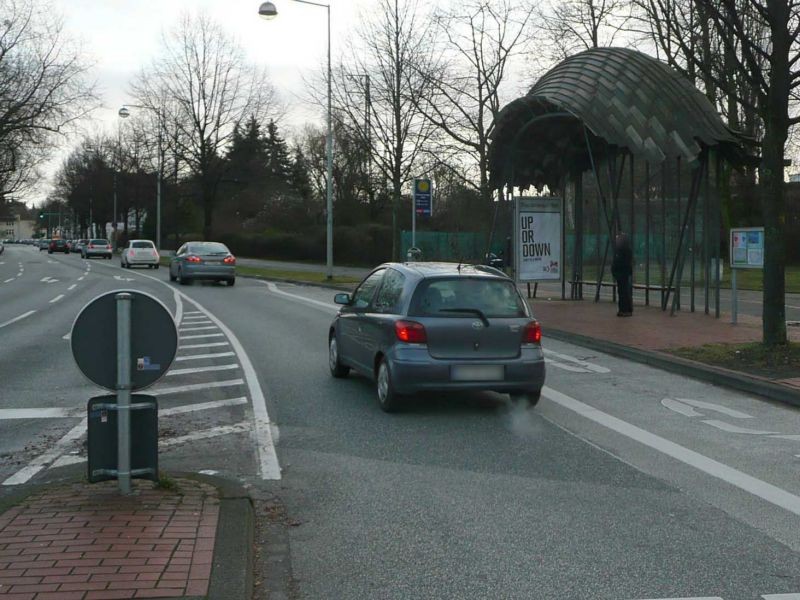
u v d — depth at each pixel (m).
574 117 20.05
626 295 18.83
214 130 56.25
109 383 6.11
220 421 9.29
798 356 12.53
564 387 11.41
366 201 57.34
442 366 9.32
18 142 42.25
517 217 22.03
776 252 12.85
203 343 15.66
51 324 19.30
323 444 8.29
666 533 5.82
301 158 86.75
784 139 12.62
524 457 7.84
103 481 6.32
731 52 12.62
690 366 12.34
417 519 6.09
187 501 6.04
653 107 18.41
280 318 20.30
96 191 92.62
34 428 9.00
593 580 5.00
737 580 5.00
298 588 4.87
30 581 4.62
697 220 20.73
